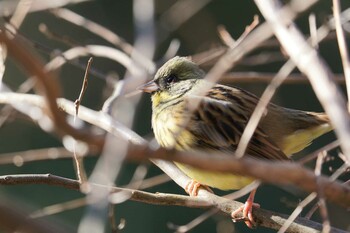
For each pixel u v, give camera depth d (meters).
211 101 10.12
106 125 9.27
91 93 17.89
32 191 15.99
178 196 8.52
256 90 15.45
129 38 18.75
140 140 8.91
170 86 10.79
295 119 10.06
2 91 10.77
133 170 16.00
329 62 16.91
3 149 17.08
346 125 4.79
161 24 15.21
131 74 11.06
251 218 8.62
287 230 8.06
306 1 5.53
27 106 10.07
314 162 13.85
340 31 6.10
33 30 18.66
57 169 16.77
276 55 14.15
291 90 16.77
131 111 9.37
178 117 10.20
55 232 4.15
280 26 6.09
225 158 4.08
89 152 4.18
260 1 6.45
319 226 7.92
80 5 18.67
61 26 19.00
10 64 17.98
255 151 9.50
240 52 5.73
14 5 13.41
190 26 16.67
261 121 9.71
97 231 5.79
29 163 16.80
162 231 15.96
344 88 13.53
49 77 3.77
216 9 18.16
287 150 10.10
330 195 4.36
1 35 3.69
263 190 15.16
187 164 4.05
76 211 15.87
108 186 5.74
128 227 15.88
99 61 17.78
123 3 18.81
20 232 4.07
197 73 10.92
